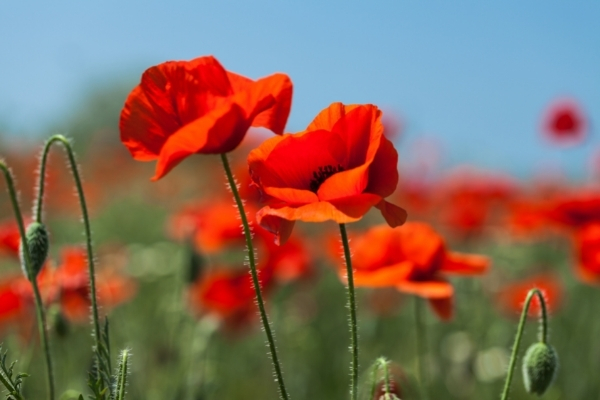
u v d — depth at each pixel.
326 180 2.80
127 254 9.91
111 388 3.20
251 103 2.82
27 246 3.41
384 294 8.32
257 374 7.77
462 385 6.95
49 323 4.52
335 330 8.61
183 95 2.96
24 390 4.52
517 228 7.41
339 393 7.50
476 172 11.16
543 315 3.69
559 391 7.11
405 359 7.73
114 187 18.42
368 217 12.27
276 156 2.96
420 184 11.86
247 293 6.44
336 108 3.00
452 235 10.37
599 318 8.59
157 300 8.62
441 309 4.75
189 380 6.06
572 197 6.80
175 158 2.88
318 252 9.73
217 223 6.82
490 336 7.85
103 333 3.30
